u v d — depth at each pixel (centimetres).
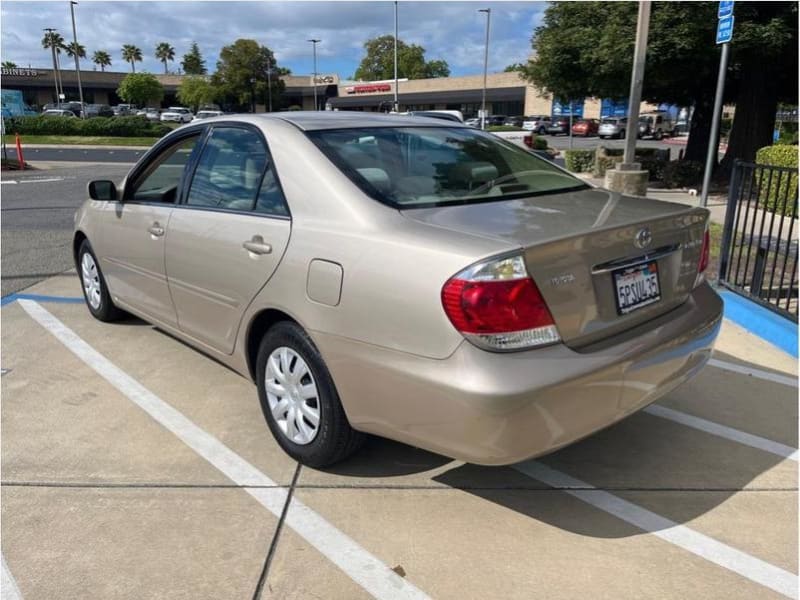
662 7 1300
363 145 326
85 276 535
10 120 4231
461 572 249
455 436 241
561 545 264
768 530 273
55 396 398
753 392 402
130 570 251
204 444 342
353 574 248
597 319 257
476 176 328
